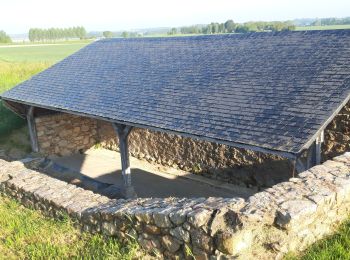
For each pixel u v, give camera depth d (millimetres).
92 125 15594
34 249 5539
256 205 4445
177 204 5051
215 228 4219
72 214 6168
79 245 5551
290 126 7035
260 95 8414
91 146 15656
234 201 4547
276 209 4383
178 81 10531
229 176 11383
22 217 6641
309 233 4641
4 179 8016
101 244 5500
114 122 9836
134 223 5176
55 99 12164
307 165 7566
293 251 4484
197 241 4391
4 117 16641
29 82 14312
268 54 10094
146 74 11711
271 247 4305
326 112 7004
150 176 12516
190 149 12352
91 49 15742
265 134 7105
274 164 10148
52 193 6836
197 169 12258
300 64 8992
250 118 7766
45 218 6578
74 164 14039
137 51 13898
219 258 4195
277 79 8750
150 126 8898
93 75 13047
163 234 4824
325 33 9953
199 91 9602
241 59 10398
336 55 8773
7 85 21594
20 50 58688
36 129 14133
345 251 4434
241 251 4105
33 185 7316
